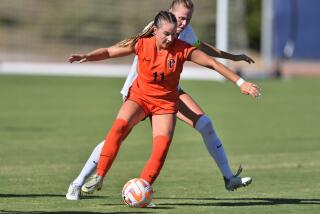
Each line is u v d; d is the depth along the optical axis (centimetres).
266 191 3042
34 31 12194
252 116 6394
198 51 2508
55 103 7225
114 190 3028
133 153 4256
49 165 3722
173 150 4428
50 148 4378
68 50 12012
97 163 2695
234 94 8362
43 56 11875
